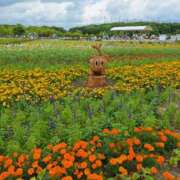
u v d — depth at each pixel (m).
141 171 5.35
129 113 7.58
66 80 13.47
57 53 23.08
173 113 8.36
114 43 41.16
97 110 8.67
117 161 5.34
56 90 11.30
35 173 5.50
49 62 19.45
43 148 6.39
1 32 73.62
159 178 5.50
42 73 14.66
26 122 8.14
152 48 30.02
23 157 5.67
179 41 44.84
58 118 7.79
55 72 14.91
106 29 97.88
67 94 10.81
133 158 5.62
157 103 9.61
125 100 9.68
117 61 19.06
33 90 11.38
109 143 5.88
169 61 19.56
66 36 71.75
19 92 11.05
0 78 13.70
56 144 6.46
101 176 5.02
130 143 5.85
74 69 15.59
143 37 63.94
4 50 25.84
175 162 5.91
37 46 32.00
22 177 5.45
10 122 8.12
